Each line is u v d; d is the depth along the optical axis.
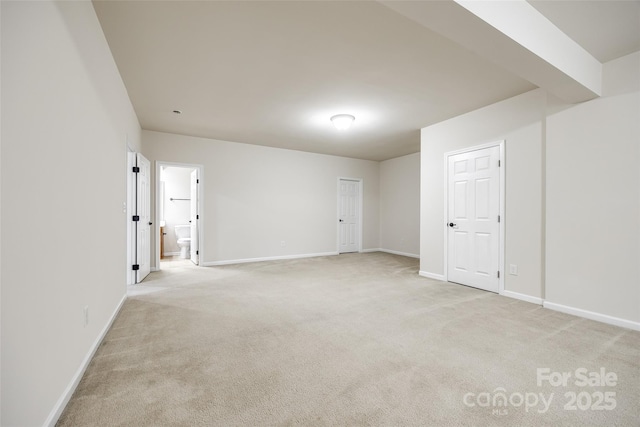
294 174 6.61
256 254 6.15
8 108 1.05
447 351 2.14
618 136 2.65
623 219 2.63
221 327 2.57
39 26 1.26
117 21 2.19
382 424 1.39
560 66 2.30
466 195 4.09
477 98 3.59
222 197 5.78
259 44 2.50
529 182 3.37
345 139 5.64
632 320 2.57
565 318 2.82
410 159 7.00
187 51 2.61
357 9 2.06
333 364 1.95
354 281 4.34
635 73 2.57
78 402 1.54
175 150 5.31
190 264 5.84
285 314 2.92
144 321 2.70
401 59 2.73
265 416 1.44
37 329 1.24
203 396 1.60
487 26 1.80
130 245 4.12
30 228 1.19
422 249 4.74
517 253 3.47
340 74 3.02
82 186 1.80
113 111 2.67
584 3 2.00
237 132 5.18
